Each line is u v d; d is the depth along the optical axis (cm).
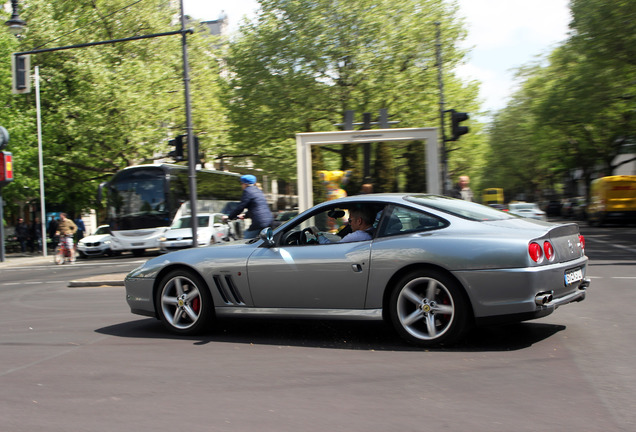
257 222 1116
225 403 422
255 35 3222
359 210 612
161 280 688
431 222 576
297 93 3027
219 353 579
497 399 411
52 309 944
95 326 754
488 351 544
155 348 611
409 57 3075
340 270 589
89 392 460
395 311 571
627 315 709
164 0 3606
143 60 3469
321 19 2959
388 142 1302
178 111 3428
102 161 3334
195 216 1427
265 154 3528
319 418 386
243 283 636
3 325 805
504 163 6119
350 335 636
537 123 3966
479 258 533
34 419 402
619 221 3259
